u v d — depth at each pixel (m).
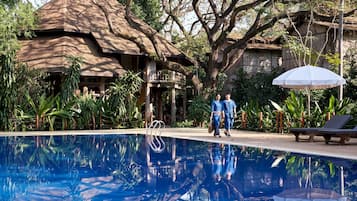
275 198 7.11
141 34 31.20
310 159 11.89
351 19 28.52
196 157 12.59
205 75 31.09
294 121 19.78
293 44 24.00
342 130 14.80
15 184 8.45
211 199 7.10
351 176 9.22
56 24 28.42
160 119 30.58
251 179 8.97
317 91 24.20
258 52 33.81
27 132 20.52
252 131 21.58
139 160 12.08
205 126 26.05
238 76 31.56
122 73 27.19
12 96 21.08
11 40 20.92
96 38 28.44
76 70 23.14
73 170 10.30
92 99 23.70
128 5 25.97
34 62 25.84
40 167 10.77
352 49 26.67
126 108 24.39
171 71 30.16
